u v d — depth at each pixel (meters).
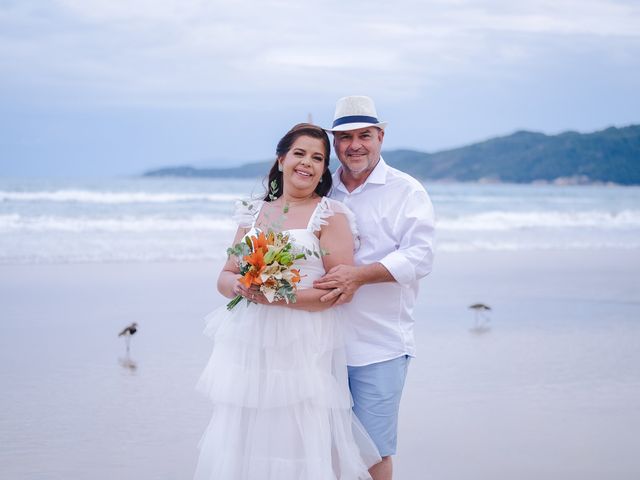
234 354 4.02
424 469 5.21
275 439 3.92
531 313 11.01
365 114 4.21
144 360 8.00
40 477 4.97
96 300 11.19
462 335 9.45
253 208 4.34
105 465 5.20
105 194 33.69
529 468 5.26
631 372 7.88
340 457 4.04
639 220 29.86
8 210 26.27
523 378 7.54
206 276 13.67
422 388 7.11
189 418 6.19
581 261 17.50
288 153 4.13
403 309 4.29
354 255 4.31
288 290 3.81
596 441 5.81
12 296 11.29
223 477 3.95
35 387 6.96
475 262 16.81
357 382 4.29
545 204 44.41
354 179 4.38
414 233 4.18
